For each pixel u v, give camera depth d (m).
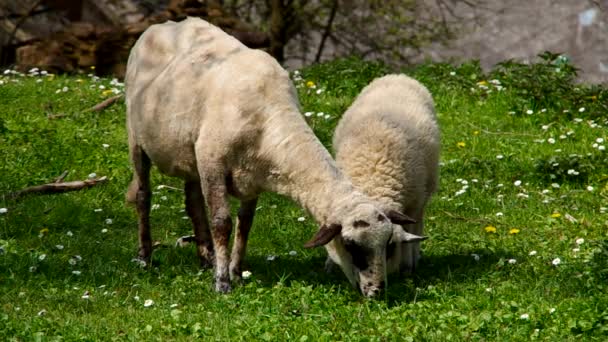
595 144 18.52
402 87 14.18
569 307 10.74
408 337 10.05
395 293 11.74
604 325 10.25
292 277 12.71
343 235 10.88
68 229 14.95
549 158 17.95
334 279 12.55
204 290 12.17
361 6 38.72
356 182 12.48
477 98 22.12
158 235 14.80
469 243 14.15
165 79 12.37
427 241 14.29
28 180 16.78
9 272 12.60
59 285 12.26
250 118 11.58
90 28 28.89
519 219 15.24
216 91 11.77
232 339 10.29
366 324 10.62
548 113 20.84
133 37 28.62
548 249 13.68
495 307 11.16
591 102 21.19
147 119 12.54
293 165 11.48
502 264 12.73
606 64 47.72
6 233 14.43
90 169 17.39
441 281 12.40
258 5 38.09
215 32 12.58
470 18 46.69
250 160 11.70
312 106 21.06
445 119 20.86
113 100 20.78
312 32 44.41
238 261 12.51
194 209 13.27
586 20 48.22
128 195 13.58
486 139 19.55
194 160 12.24
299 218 14.95
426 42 39.00
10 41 30.09
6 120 19.47
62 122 19.64
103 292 12.01
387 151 12.52
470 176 17.48
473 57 49.19
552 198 16.08
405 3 37.59
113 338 10.31
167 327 10.60
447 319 10.61
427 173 13.27
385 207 11.13
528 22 49.16
